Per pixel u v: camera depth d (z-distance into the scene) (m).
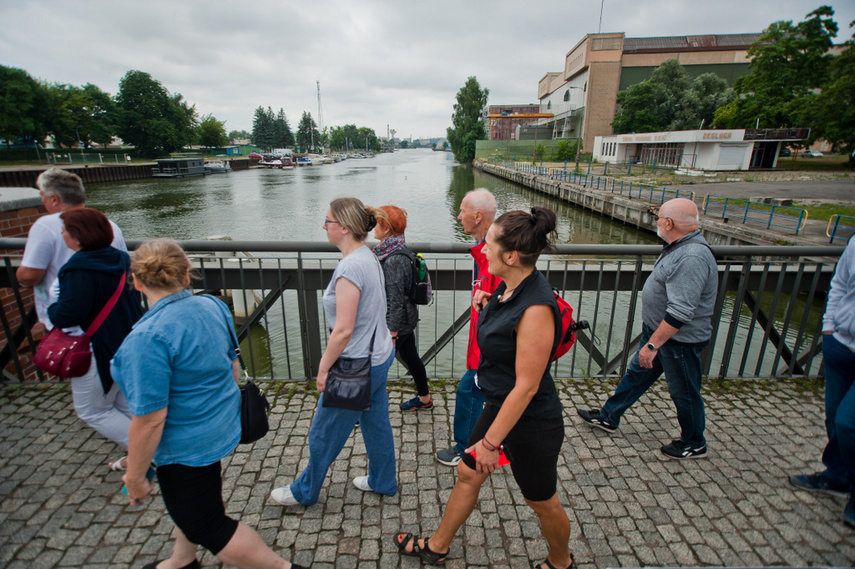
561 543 1.90
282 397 3.45
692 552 2.16
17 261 3.80
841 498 2.51
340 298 1.92
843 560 2.12
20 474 2.58
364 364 2.03
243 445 2.89
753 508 2.44
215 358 1.60
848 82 29.86
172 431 1.54
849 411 2.14
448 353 8.04
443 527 1.97
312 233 22.86
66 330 2.24
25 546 2.13
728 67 64.06
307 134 148.75
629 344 3.75
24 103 52.31
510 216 1.55
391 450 2.38
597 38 61.59
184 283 1.56
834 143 32.72
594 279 3.75
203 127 96.88
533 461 1.74
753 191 24.89
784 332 3.81
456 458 2.74
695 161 39.44
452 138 107.06
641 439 3.03
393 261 2.73
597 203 27.33
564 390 3.63
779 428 3.16
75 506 2.37
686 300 2.38
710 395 3.58
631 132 57.72
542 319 1.52
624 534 2.26
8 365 3.91
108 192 41.16
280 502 2.40
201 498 1.64
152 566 1.98
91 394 2.33
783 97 42.44
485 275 2.44
